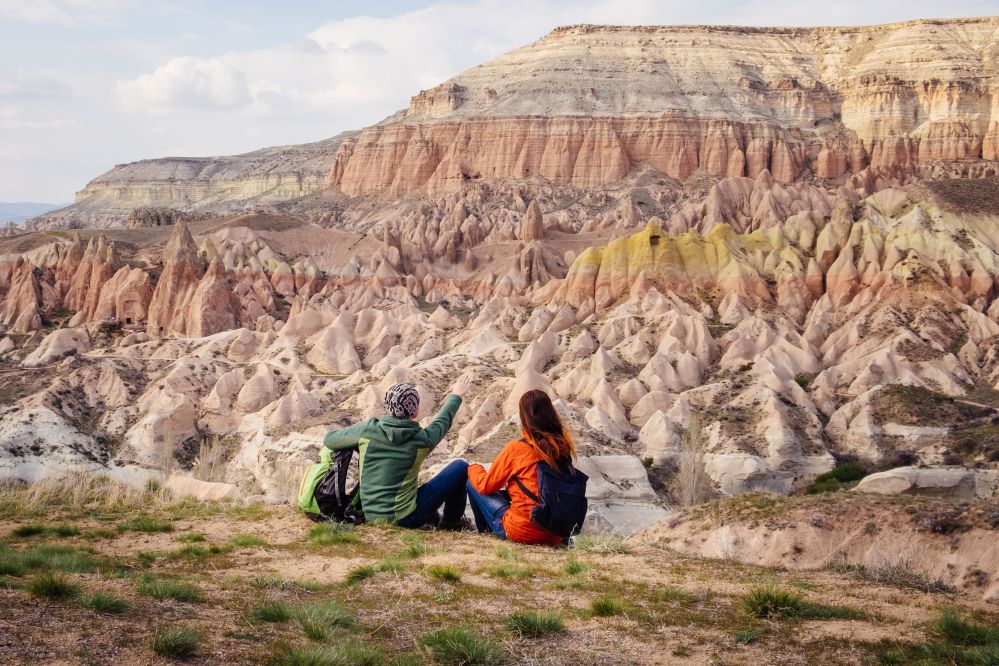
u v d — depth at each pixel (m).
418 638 9.73
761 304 121.00
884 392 87.94
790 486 77.75
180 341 111.31
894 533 14.51
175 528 16.73
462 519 16.84
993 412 85.25
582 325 116.75
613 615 10.67
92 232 183.25
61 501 19.97
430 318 131.75
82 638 8.67
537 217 178.88
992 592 12.86
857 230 128.88
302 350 109.50
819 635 9.97
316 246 174.25
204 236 172.12
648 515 64.75
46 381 88.31
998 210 131.38
